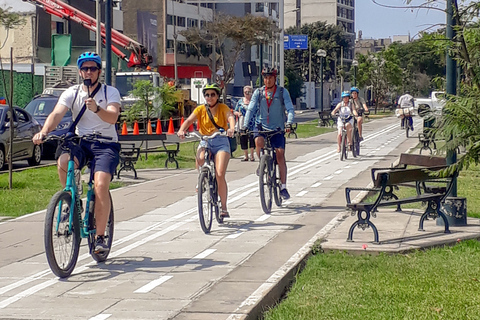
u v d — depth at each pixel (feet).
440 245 28.09
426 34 25.22
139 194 46.80
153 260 26.66
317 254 26.94
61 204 23.72
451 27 24.84
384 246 27.14
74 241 24.38
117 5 261.03
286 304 20.59
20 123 68.44
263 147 37.55
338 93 416.87
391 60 272.72
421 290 21.56
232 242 29.91
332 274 23.94
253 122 38.65
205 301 20.81
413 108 113.70
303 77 395.96
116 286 22.76
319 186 49.16
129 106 96.22
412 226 31.83
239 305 20.27
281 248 28.50
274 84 37.55
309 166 64.75
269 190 37.70
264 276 23.84
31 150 70.44
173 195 46.16
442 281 22.57
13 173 61.57
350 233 28.22
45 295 21.76
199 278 23.68
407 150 83.15
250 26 167.53
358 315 19.10
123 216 37.70
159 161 72.18
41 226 35.04
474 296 20.88
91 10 205.26
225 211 34.24
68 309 20.20
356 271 24.31
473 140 22.99
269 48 321.93
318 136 120.98
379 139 107.45
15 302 21.02
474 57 24.85
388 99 321.32
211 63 190.19
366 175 56.03
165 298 21.21
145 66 134.10
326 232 30.60
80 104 24.84
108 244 26.48
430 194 31.01
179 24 269.23
